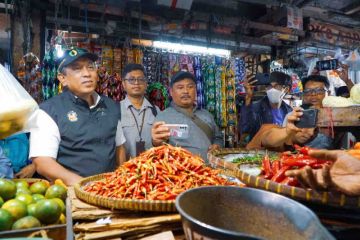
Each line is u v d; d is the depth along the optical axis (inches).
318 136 78.1
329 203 38.1
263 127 91.1
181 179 57.7
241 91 197.0
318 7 198.4
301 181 38.8
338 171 38.1
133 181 56.7
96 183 61.6
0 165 89.5
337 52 200.1
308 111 63.9
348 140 72.4
